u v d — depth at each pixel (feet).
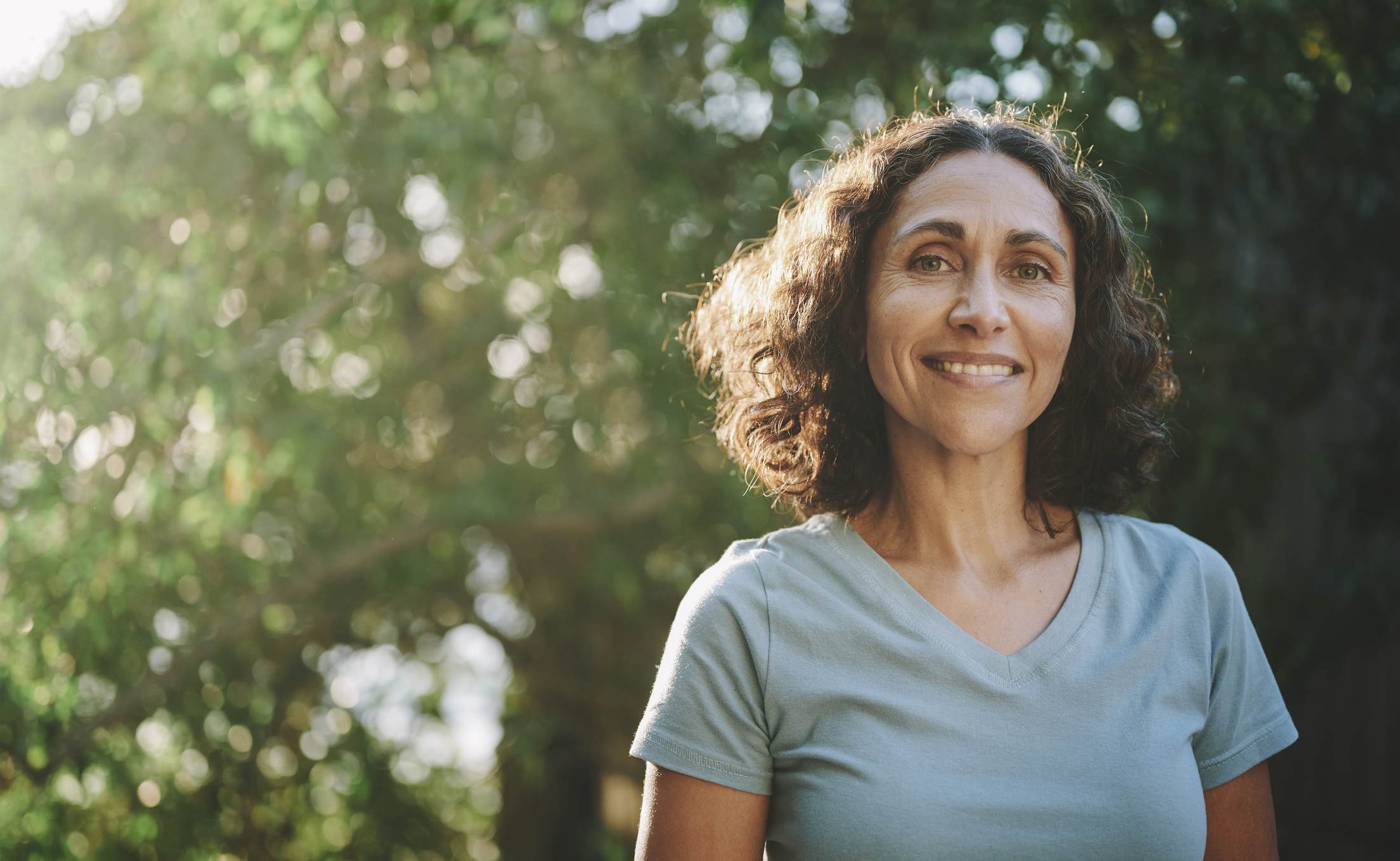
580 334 12.17
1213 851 3.50
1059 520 3.72
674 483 11.24
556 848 16.47
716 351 4.44
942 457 3.48
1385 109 9.23
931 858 3.03
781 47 9.97
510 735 12.62
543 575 13.38
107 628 9.80
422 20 9.04
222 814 11.07
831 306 3.55
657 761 3.32
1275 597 10.17
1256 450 10.74
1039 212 3.35
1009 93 9.28
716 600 3.40
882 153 3.50
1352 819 14.51
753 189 10.87
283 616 11.73
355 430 11.50
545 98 10.75
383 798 11.69
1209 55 8.93
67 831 10.38
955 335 3.27
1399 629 13.80
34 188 9.76
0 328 9.46
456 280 11.94
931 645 3.25
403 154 10.08
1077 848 3.05
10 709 9.65
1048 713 3.19
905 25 10.02
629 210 10.78
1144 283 4.25
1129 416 3.73
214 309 10.21
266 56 9.55
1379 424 13.48
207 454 10.23
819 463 3.76
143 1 10.11
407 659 13.39
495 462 12.35
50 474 9.59
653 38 11.10
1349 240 10.33
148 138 9.95
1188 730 3.29
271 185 10.18
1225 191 10.45
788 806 3.24
